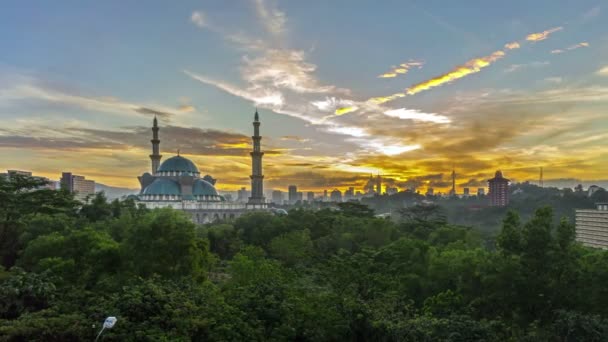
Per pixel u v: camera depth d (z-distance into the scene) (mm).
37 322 38531
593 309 55250
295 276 61938
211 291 48500
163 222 62000
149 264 58750
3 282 48750
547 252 56781
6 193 84750
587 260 62656
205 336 41312
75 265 59312
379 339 48312
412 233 126062
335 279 60875
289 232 127562
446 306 58312
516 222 61875
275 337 43219
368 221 123438
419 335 47969
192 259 61125
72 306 44156
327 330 46625
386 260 80875
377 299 56125
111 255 60969
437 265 72125
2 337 37719
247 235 135875
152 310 41719
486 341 47844
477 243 104750
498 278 57844
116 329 38812
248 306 46344
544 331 52125
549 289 56312
